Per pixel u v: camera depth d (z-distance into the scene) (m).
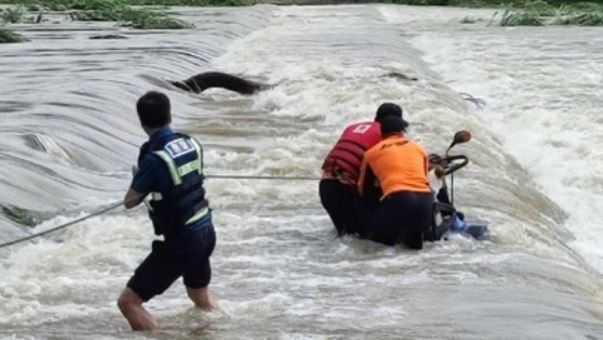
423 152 10.23
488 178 14.05
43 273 9.48
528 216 12.61
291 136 17.03
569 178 16.75
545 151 18.28
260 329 7.70
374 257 9.89
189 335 7.52
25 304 8.43
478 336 7.51
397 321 7.93
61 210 11.84
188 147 7.32
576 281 9.75
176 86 22.88
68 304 8.49
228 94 22.73
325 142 16.25
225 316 8.02
